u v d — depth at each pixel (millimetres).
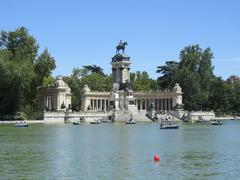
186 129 135625
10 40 186875
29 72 170500
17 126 142750
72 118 182375
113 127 144875
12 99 171750
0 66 164250
